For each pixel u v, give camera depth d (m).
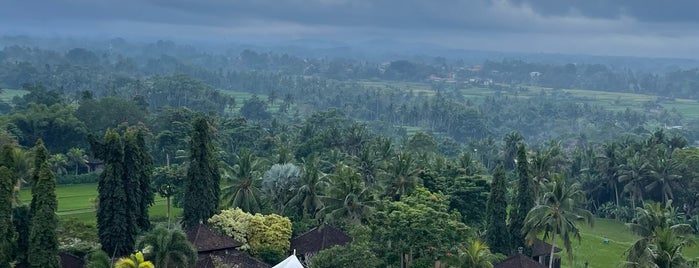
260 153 197.00
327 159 171.50
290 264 80.06
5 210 75.00
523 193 104.50
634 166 161.12
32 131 189.62
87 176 173.25
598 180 171.62
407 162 119.81
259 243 93.19
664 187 158.75
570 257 93.00
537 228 93.81
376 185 121.44
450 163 143.38
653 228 83.06
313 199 109.88
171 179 126.69
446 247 89.69
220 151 183.50
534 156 130.50
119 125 196.62
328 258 80.94
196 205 99.19
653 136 187.88
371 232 92.75
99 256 77.38
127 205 91.38
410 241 90.06
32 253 75.56
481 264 77.44
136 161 92.50
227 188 109.75
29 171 98.00
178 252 72.38
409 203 100.25
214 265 82.94
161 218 128.38
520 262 89.19
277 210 113.44
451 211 117.56
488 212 103.50
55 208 77.62
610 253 123.62
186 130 191.50
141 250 74.56
